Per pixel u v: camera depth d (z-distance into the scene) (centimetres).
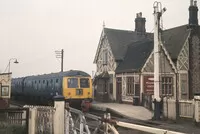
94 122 1681
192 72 3134
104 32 3431
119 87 3116
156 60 1897
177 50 3120
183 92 3042
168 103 1891
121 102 3028
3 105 2295
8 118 1136
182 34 3253
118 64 3222
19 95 3631
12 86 3853
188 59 3130
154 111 1894
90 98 2369
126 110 2269
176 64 3042
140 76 2764
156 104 1888
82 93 2339
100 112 2419
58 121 1138
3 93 2320
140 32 3631
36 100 2973
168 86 2919
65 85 2303
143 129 650
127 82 2966
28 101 3303
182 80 3058
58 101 1152
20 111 1131
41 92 2775
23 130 1122
